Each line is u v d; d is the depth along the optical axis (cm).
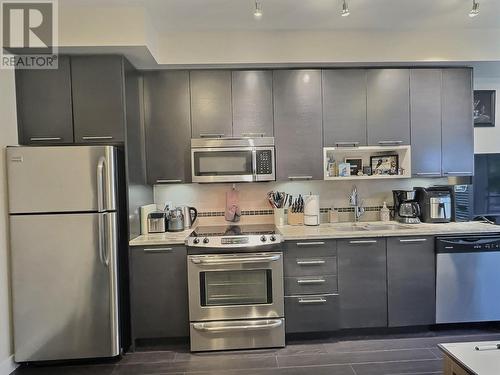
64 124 266
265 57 296
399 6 257
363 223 339
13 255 246
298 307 280
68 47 251
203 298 271
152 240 275
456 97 321
